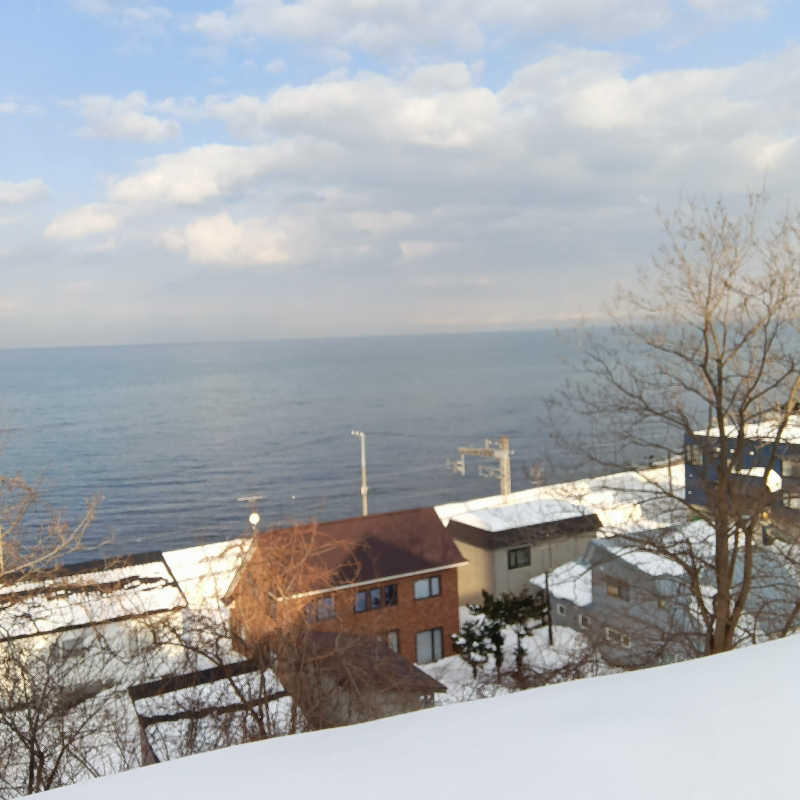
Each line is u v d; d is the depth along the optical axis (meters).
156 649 12.59
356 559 24.69
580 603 23.31
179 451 129.00
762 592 14.73
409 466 116.00
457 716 1.62
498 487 98.62
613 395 12.91
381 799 1.23
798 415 11.88
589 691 1.73
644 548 12.77
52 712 9.91
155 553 24.14
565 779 1.29
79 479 102.19
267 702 11.41
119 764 10.67
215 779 1.34
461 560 28.31
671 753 1.37
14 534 13.47
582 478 13.20
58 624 12.16
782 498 12.14
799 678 1.71
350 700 12.23
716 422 12.91
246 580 13.33
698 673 1.80
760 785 1.27
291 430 155.12
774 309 11.93
